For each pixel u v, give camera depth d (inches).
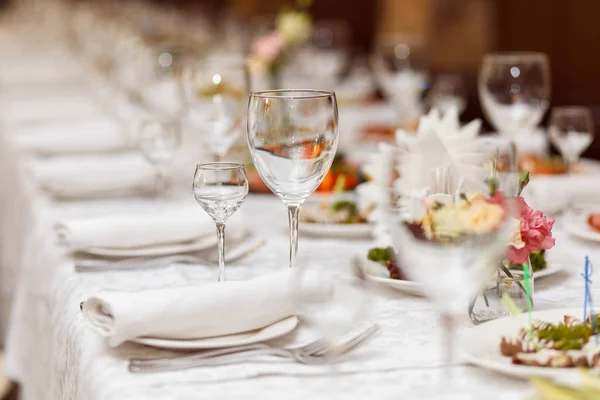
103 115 147.1
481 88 85.1
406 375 43.3
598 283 57.8
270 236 73.0
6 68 232.8
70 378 52.3
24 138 117.4
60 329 57.9
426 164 45.1
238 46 209.6
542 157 97.7
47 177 88.0
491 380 42.2
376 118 154.0
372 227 72.0
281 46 133.0
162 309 46.3
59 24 345.4
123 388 42.2
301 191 51.7
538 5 232.5
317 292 40.7
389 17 330.3
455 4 292.8
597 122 202.4
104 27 281.1
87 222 66.6
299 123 50.4
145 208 83.1
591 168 97.0
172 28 265.0
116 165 93.8
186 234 66.9
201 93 84.0
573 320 46.4
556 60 226.5
